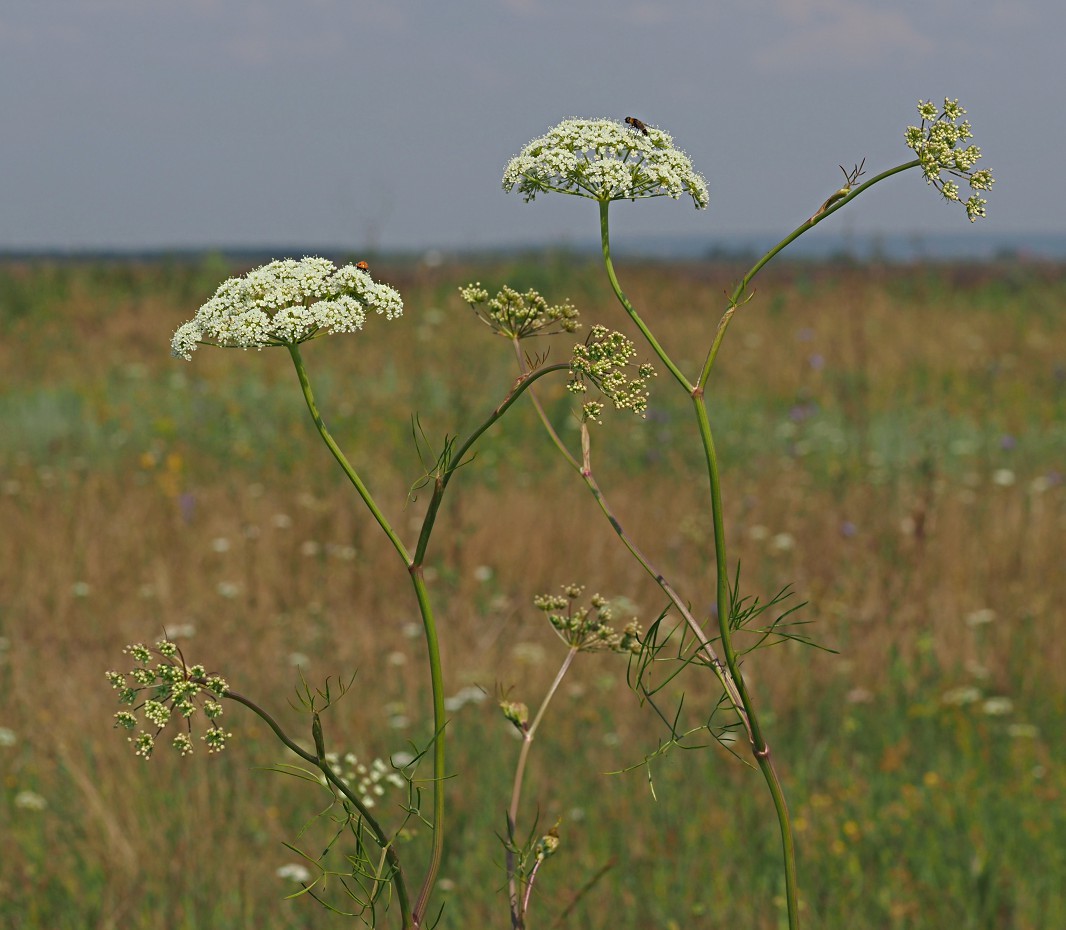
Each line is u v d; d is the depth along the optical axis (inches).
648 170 93.2
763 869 181.0
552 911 168.2
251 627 278.7
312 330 85.7
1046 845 182.1
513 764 213.2
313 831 190.4
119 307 805.9
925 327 718.5
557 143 93.4
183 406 519.8
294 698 239.0
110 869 176.4
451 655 266.2
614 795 203.9
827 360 611.2
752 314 755.4
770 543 334.0
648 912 168.7
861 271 873.5
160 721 77.0
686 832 191.3
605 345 90.3
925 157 83.3
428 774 207.2
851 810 198.1
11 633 276.1
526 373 92.9
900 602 285.7
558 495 379.9
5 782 201.5
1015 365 622.8
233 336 84.1
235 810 194.4
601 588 307.1
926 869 177.5
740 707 82.6
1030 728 225.9
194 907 169.0
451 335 634.2
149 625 283.6
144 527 346.3
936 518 330.3
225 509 366.0
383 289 88.5
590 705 241.1
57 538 332.2
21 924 165.6
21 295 804.0
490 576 318.0
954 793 202.2
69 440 464.1
